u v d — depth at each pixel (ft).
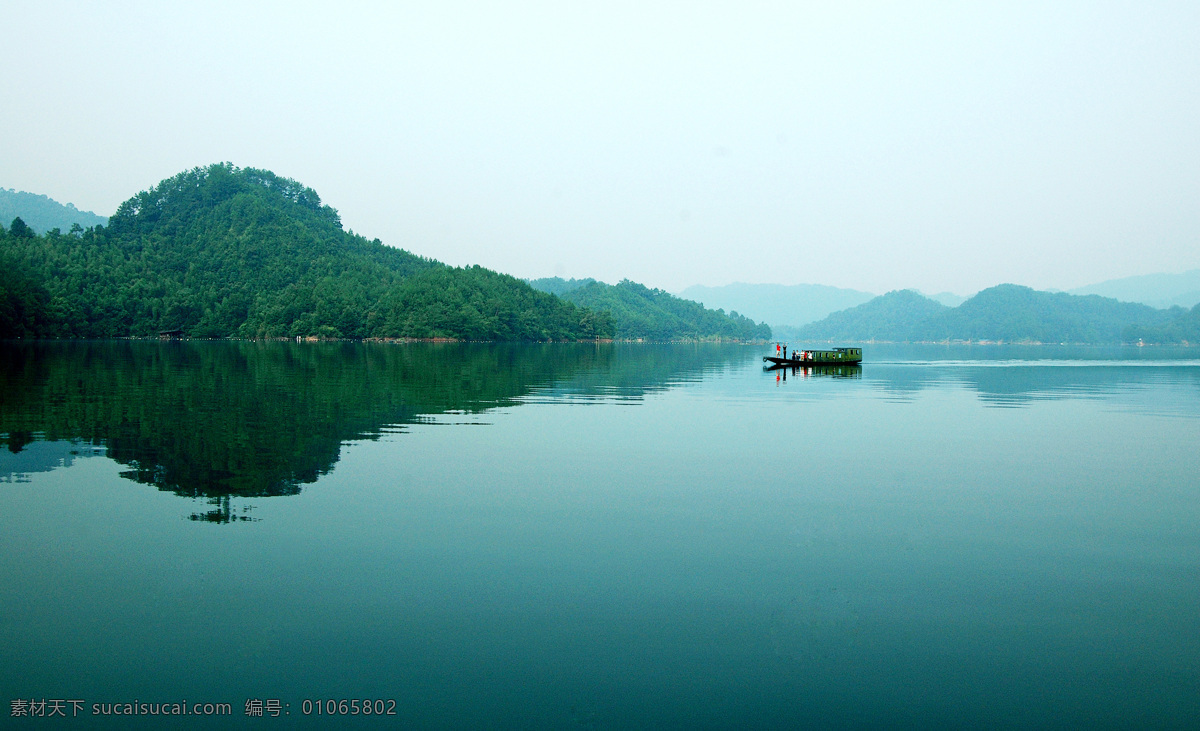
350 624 41.68
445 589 46.96
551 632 41.09
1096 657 39.19
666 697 34.78
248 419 120.37
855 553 55.52
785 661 38.19
